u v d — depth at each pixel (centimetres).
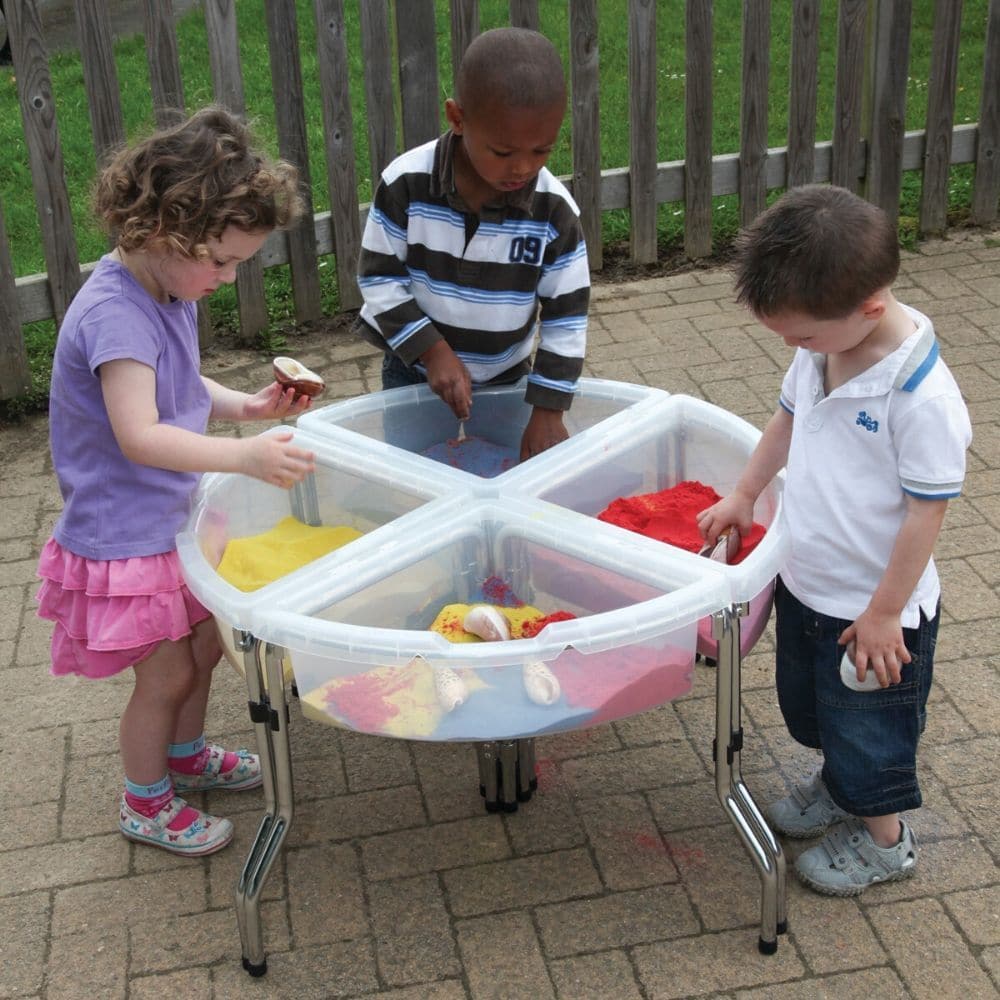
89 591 240
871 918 248
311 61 774
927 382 209
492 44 247
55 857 270
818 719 249
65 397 235
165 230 217
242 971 243
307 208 479
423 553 239
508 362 298
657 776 285
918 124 660
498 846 268
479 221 275
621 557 230
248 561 255
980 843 263
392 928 250
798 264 203
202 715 279
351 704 218
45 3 884
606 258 547
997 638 319
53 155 427
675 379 449
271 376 465
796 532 231
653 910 252
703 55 504
